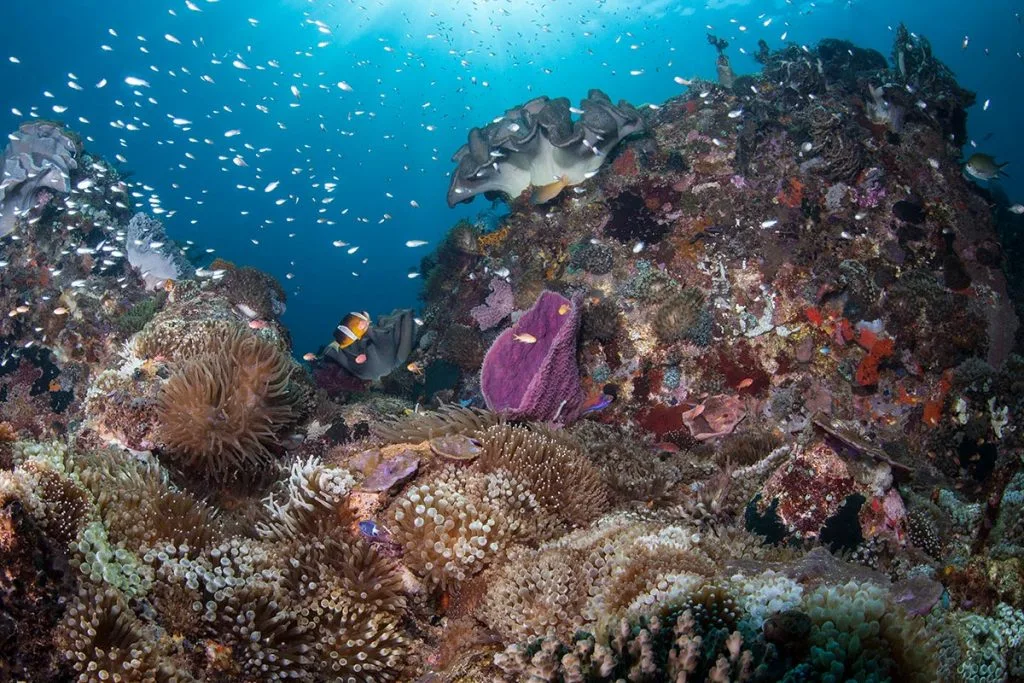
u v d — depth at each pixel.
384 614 0.85
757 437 1.53
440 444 1.11
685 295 1.76
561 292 1.94
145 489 0.95
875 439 1.58
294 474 1.03
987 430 1.59
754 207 1.87
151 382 1.27
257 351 1.31
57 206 2.24
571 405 1.57
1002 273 1.83
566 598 0.81
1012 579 0.95
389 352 2.46
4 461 0.87
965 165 1.86
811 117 1.91
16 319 2.09
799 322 1.70
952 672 0.80
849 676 0.59
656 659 0.63
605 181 2.08
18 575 0.66
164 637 0.75
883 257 1.77
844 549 1.06
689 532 0.96
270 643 0.77
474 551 0.89
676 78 2.22
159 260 2.24
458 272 2.47
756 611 0.70
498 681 0.72
